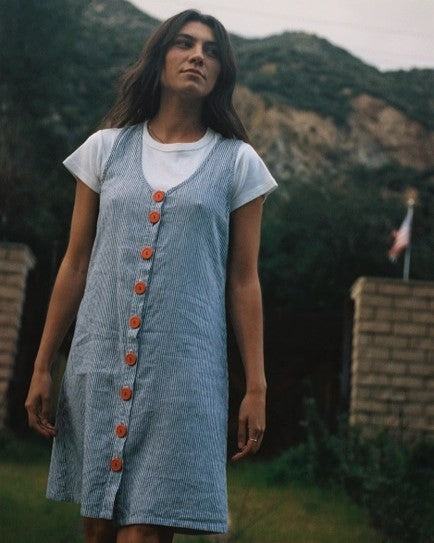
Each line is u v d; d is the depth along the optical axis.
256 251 2.97
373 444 12.37
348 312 17.27
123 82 3.08
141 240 2.81
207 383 2.77
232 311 2.97
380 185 55.19
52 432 2.89
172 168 2.90
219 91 3.03
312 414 13.27
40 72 27.70
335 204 33.75
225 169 2.92
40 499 8.30
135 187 2.86
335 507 10.00
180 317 2.76
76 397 2.83
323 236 31.59
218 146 2.97
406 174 55.72
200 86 2.95
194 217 2.82
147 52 3.02
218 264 2.87
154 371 2.74
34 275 18.39
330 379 22.98
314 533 8.02
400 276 31.83
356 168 57.69
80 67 31.73
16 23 27.84
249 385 2.90
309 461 12.79
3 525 6.84
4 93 27.22
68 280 2.98
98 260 2.86
